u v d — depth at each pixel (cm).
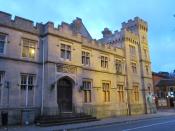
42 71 2227
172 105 5072
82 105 2459
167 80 5381
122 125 1925
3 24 2012
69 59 2427
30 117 1994
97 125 1931
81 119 2208
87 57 2756
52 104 2133
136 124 1969
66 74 2341
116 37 3553
